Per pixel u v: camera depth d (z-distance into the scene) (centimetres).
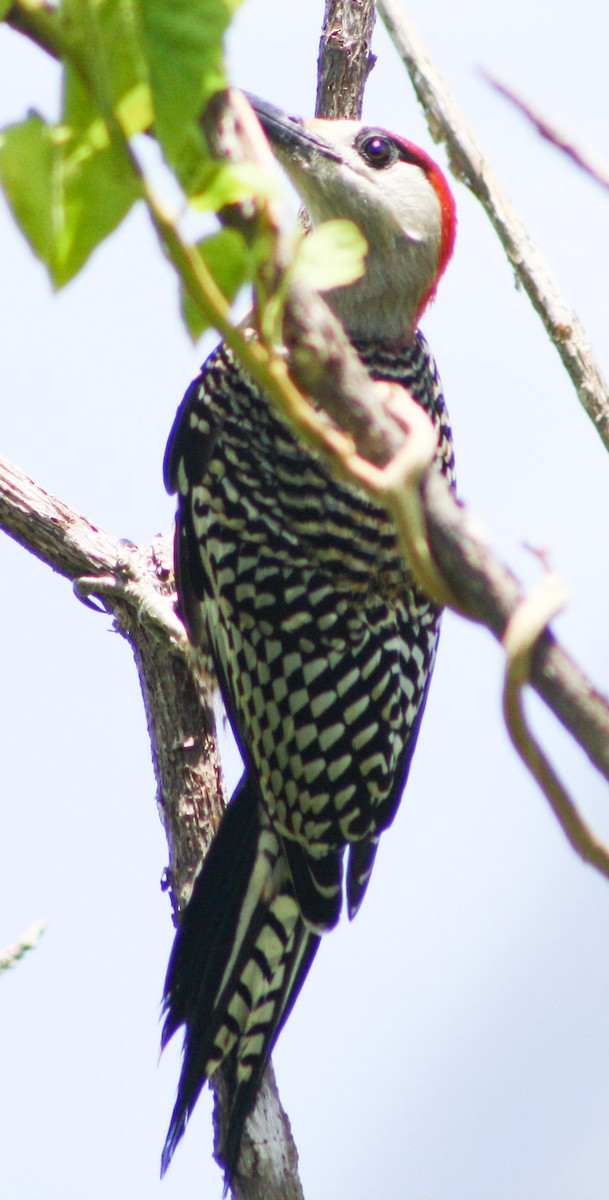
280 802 917
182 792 934
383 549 934
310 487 937
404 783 992
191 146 278
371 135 1030
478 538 278
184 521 992
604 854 292
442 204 1044
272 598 938
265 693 936
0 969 438
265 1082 855
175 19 261
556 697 275
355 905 934
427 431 282
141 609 966
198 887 890
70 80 267
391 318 1024
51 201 269
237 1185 811
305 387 284
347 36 1089
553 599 274
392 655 950
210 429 975
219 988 876
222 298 283
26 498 995
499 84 409
